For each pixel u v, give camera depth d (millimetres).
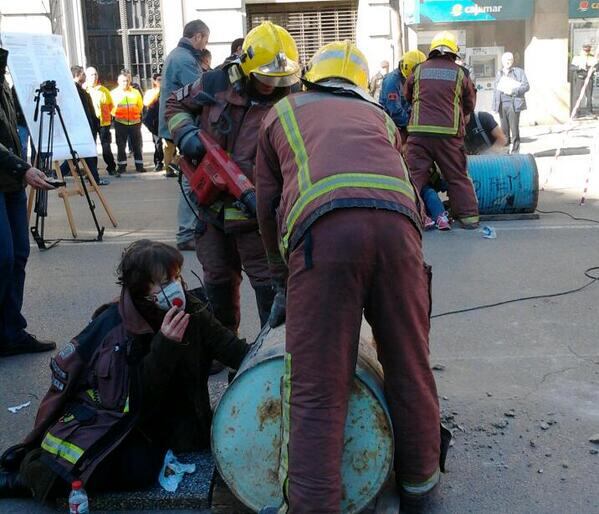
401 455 2947
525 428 3787
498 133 9445
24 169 4371
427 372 2914
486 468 3449
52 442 3180
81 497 3088
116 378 3203
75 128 8555
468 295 5859
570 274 6316
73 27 17750
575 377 4344
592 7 19828
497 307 5562
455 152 7836
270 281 4012
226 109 3900
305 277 2662
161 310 3250
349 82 3020
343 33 18703
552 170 12195
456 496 3244
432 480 2994
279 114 2930
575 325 5145
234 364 3459
